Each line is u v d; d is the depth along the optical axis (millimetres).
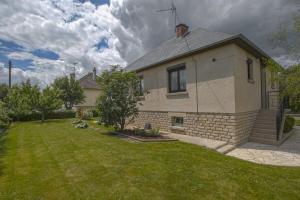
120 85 10562
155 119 12680
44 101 19203
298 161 6152
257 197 3787
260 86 11570
